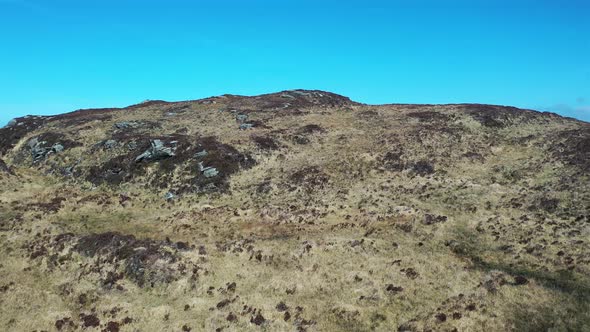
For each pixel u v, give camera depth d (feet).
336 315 95.09
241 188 180.65
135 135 231.30
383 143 214.48
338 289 105.40
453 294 97.76
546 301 91.04
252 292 106.83
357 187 173.17
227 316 96.37
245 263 120.88
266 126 257.75
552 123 247.70
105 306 102.37
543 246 114.01
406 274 108.58
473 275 104.94
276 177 187.11
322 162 198.39
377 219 144.15
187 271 114.42
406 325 88.84
